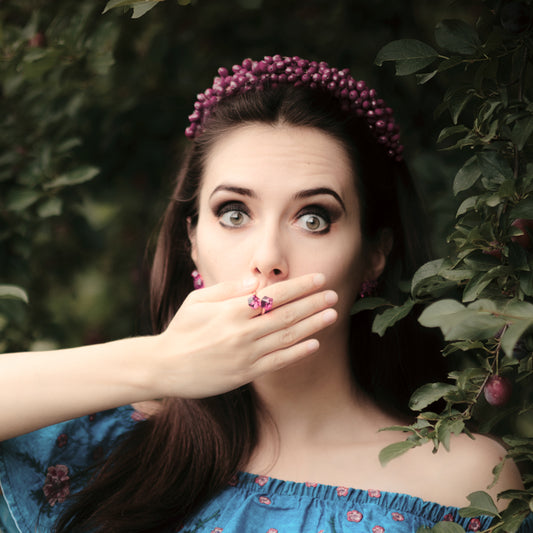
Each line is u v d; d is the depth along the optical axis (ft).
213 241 5.15
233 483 5.47
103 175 9.19
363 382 5.92
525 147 4.65
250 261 5.01
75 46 8.12
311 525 5.11
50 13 8.63
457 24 4.66
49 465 5.88
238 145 5.16
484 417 7.20
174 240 6.23
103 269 10.50
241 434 5.57
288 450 5.51
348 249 5.19
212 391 4.68
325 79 5.43
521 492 4.43
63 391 4.92
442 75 8.43
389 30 9.02
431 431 4.58
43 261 9.41
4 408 4.94
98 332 10.47
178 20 9.45
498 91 4.64
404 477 5.29
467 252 4.34
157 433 5.80
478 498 4.46
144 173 9.34
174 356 4.72
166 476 5.56
